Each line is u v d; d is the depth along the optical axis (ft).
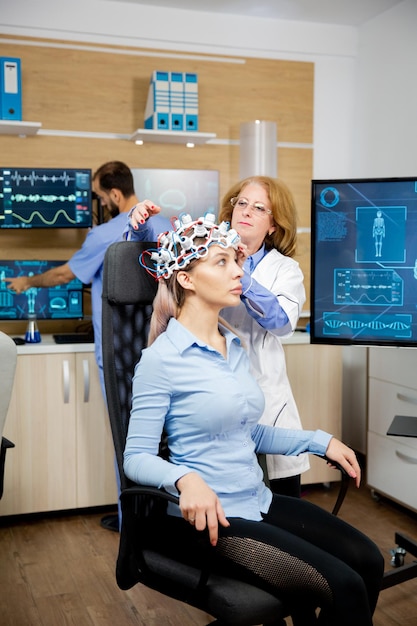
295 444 5.95
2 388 5.93
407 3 12.49
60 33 12.30
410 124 12.62
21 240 12.34
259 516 5.56
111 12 12.48
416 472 10.66
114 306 5.87
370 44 13.66
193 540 5.22
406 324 8.30
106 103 12.66
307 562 4.86
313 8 12.95
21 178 11.20
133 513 5.26
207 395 5.32
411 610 8.26
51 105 12.37
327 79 14.05
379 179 8.17
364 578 5.39
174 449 5.49
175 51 13.00
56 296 11.32
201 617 8.07
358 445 14.16
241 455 5.48
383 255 8.27
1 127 11.62
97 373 10.95
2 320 11.16
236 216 7.02
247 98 13.53
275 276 7.00
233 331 6.12
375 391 11.60
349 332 8.47
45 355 10.71
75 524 10.88
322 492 12.35
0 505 10.71
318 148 14.12
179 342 5.41
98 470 11.10
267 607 4.87
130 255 5.86
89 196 11.48
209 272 5.43
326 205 8.36
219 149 13.43
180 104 12.30
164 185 12.69
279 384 7.16
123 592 8.65
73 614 8.10
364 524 10.84
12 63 11.41
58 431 10.87
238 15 13.26
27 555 9.72
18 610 8.18
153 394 5.30
